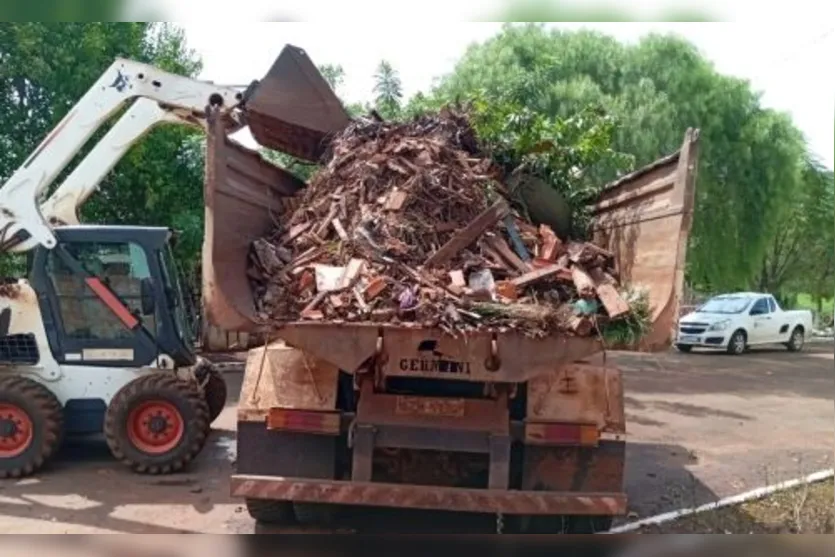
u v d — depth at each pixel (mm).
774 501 6836
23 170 7566
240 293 4789
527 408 5156
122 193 14992
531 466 5199
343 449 5270
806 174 29656
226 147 4957
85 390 7500
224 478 7129
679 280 4633
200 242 14961
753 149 22344
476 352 4551
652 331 4609
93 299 7543
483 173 5891
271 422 5199
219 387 8750
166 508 6246
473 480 5312
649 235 5246
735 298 22125
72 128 7688
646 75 20859
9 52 13836
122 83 7789
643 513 6461
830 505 6711
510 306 4605
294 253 5258
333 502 5035
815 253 35844
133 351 7562
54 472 7270
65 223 7988
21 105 14539
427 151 5789
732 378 15633
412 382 5105
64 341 7488
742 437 9758
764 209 22719
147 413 7254
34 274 7477
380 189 5531
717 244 22531
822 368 17953
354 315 4594
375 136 6312
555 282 4984
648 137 18812
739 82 22328
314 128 7168
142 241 7609
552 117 17438
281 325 4566
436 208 5352
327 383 5258
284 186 6230
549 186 6793
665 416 11133
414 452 5301
